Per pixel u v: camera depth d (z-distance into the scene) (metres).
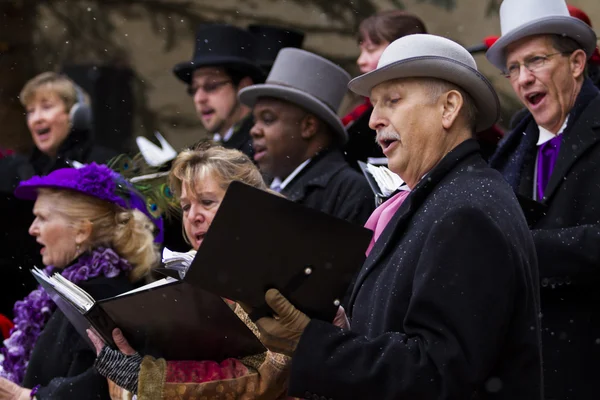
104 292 5.30
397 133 4.36
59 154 8.84
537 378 3.94
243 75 8.30
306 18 15.10
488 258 3.84
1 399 5.25
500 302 3.81
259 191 3.75
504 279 3.83
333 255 3.88
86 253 5.52
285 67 6.91
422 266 3.90
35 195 5.82
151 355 4.39
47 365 5.43
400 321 4.04
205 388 4.27
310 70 6.88
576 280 5.11
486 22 13.08
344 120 7.75
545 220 5.39
